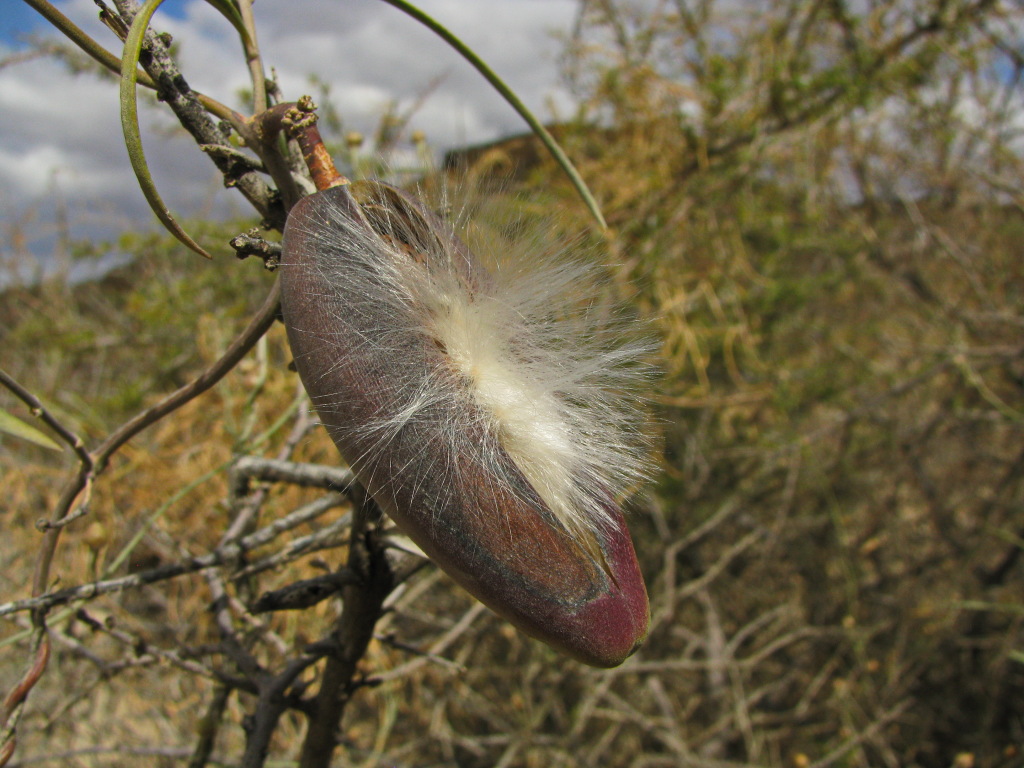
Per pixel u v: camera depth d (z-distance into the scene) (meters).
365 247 0.12
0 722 0.15
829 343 0.66
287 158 0.13
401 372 0.11
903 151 0.64
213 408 0.39
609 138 0.59
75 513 0.16
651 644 0.63
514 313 0.13
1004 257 0.63
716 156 0.55
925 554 0.65
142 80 0.13
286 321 0.12
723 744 0.58
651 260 0.50
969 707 0.59
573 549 0.11
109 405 0.53
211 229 0.50
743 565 0.67
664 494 0.59
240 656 0.19
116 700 0.42
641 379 0.14
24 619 0.23
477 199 0.14
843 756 0.54
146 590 0.36
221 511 0.31
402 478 0.11
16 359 0.62
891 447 0.63
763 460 0.61
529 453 0.12
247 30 0.14
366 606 0.16
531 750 0.52
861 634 0.53
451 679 0.50
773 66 0.52
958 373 0.60
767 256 0.60
